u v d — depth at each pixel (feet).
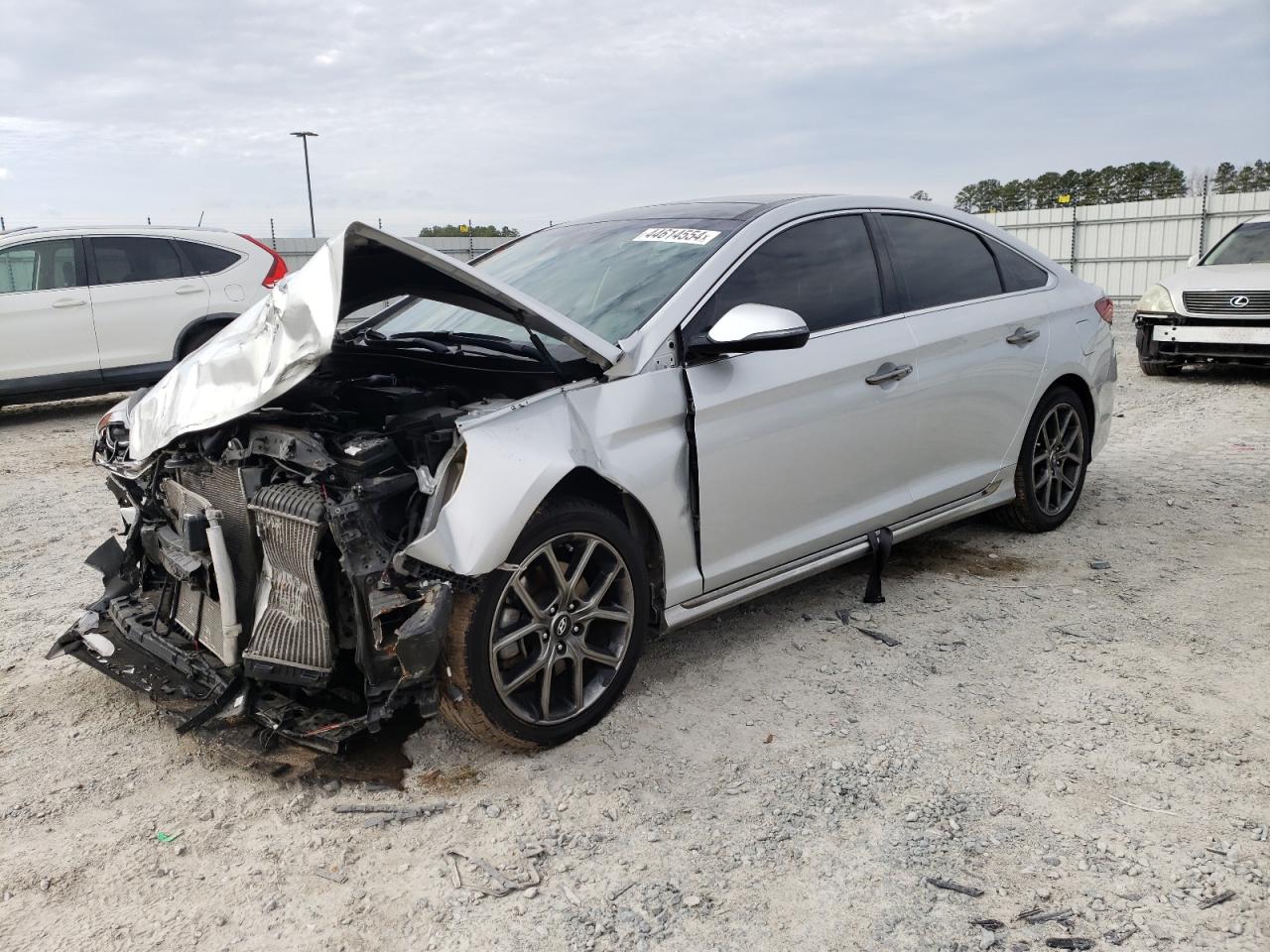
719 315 11.35
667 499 10.64
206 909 7.88
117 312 31.65
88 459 26.30
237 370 9.68
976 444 14.75
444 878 8.20
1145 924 7.39
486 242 73.15
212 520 9.71
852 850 8.39
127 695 11.69
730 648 12.52
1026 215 86.79
